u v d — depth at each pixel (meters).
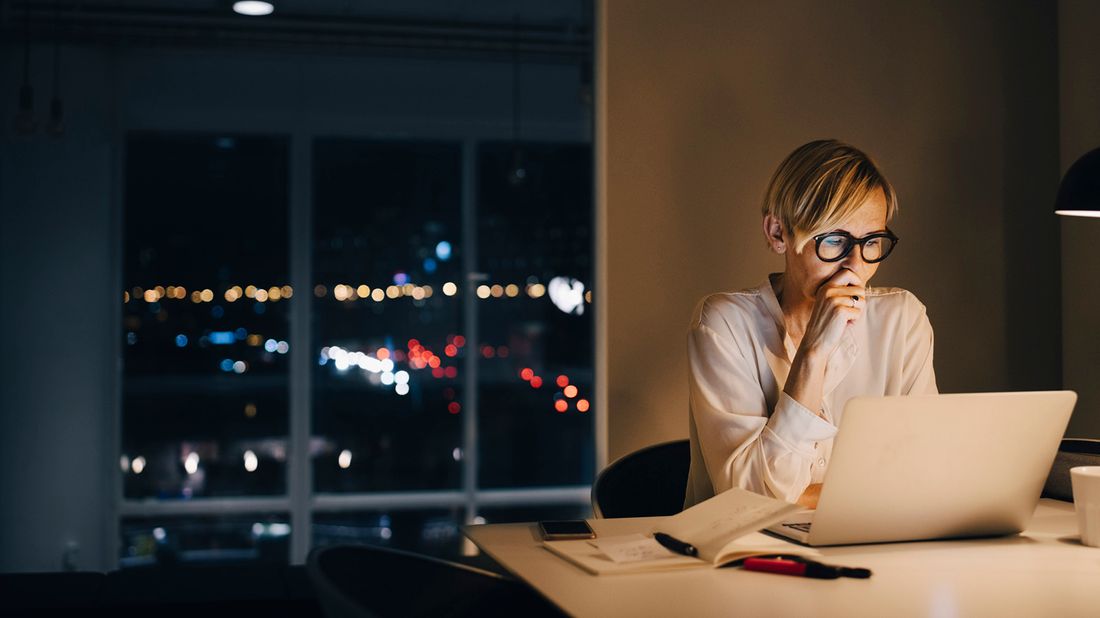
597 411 2.87
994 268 2.77
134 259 6.48
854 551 1.44
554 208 6.99
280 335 6.66
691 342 2.05
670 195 2.65
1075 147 2.74
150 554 6.33
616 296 2.63
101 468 6.00
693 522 1.46
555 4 6.31
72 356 5.87
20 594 1.94
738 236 2.67
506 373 6.91
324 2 6.14
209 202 6.59
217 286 6.59
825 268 2.00
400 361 6.81
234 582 2.05
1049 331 2.79
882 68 2.74
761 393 2.01
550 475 6.91
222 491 6.52
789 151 2.70
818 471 2.00
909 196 2.74
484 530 1.61
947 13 2.77
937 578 1.28
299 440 6.61
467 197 6.88
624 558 1.35
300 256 6.65
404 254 6.85
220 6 6.02
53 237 5.87
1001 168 2.78
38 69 5.95
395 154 6.85
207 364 6.56
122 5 5.95
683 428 2.64
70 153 5.96
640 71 2.65
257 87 6.57
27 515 5.72
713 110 2.67
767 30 2.70
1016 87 2.79
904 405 1.39
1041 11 2.81
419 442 6.79
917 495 1.45
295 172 6.63
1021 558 1.40
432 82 6.79
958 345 2.75
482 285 6.91
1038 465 1.51
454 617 1.42
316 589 1.13
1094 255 2.66
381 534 6.64
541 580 1.27
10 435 5.71
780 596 1.19
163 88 6.45
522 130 6.90
